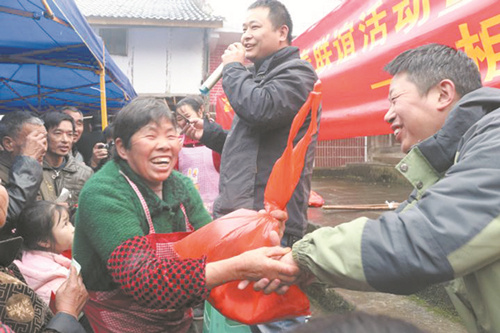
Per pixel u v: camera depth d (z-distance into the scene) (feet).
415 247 3.01
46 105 23.54
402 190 21.48
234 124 7.04
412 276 3.05
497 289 3.16
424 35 7.96
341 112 10.76
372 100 9.70
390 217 3.24
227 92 6.62
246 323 4.09
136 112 4.08
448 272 2.98
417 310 8.01
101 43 15.23
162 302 3.68
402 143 4.23
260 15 6.86
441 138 3.72
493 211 2.91
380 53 9.24
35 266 6.26
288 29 7.04
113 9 40.27
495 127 3.24
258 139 6.64
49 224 6.55
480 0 6.86
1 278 3.97
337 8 11.06
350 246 3.23
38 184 7.24
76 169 10.49
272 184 4.48
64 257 6.65
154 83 39.45
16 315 3.92
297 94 6.28
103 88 15.48
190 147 12.25
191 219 4.86
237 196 6.63
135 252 3.78
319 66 12.00
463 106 3.66
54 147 9.95
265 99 6.18
